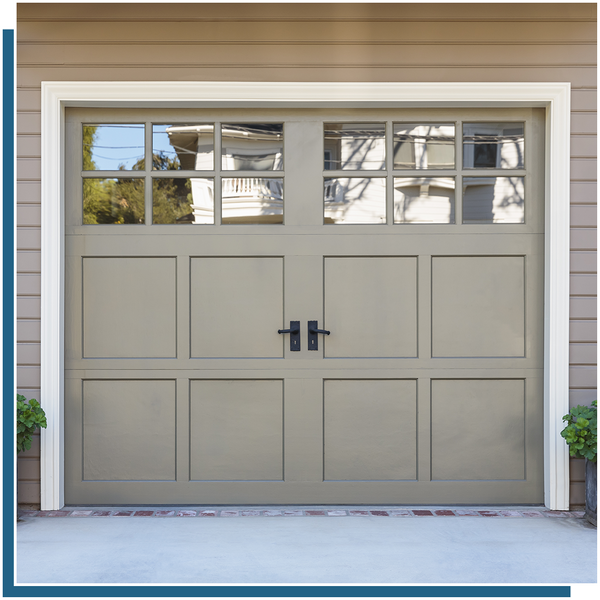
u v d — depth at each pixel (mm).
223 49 3129
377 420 3213
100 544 2666
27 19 3105
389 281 3225
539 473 3221
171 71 3125
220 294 3213
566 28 3143
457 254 3229
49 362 3111
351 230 3217
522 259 3242
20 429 2898
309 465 3193
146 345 3205
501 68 3141
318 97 3123
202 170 3242
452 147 3240
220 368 3193
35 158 3123
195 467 3195
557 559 2523
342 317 3215
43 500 3105
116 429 3203
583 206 3150
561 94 3139
